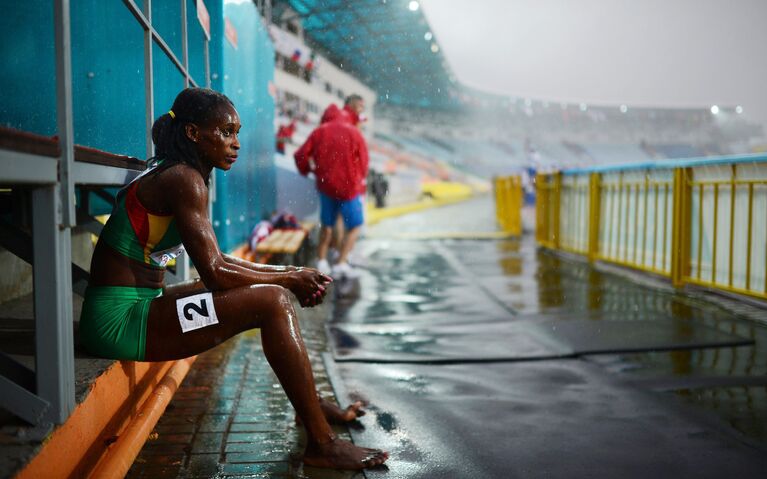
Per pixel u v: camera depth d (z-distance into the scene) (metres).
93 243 4.78
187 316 2.19
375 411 3.09
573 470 2.39
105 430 2.10
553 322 5.14
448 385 3.54
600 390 3.41
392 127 52.03
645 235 7.48
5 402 1.64
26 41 2.92
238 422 2.89
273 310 2.30
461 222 18.23
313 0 16.48
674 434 2.75
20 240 1.93
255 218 7.89
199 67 5.20
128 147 3.43
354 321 5.32
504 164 63.88
